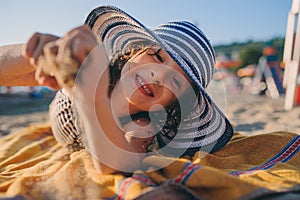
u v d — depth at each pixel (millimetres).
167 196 908
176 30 1466
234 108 5605
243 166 1324
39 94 10094
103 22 1565
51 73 925
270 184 1029
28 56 969
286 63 4238
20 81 1476
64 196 1001
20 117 4945
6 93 10445
